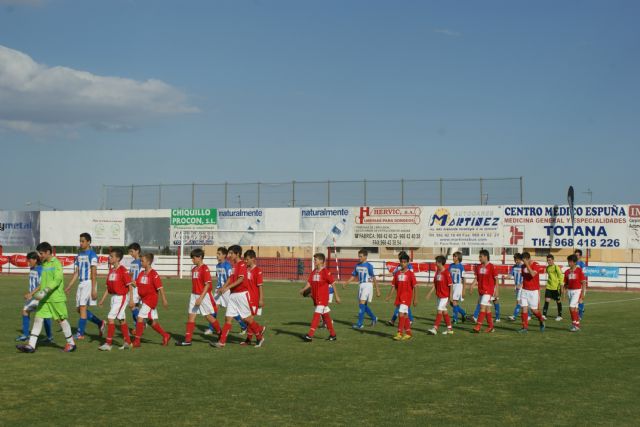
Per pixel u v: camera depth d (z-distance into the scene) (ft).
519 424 23.56
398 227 128.88
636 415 24.94
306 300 82.69
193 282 44.27
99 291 89.15
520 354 39.70
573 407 26.16
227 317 42.04
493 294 51.72
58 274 38.17
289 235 134.41
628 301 88.79
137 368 33.71
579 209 120.26
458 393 28.53
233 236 137.18
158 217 141.28
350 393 28.32
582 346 43.42
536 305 52.03
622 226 118.21
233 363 35.58
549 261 62.75
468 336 48.83
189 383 30.07
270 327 53.62
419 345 43.55
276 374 32.48
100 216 144.36
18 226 148.77
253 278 44.45
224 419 23.76
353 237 131.13
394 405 26.23
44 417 23.88
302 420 23.77
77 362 35.27
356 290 107.65
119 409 25.11
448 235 126.41
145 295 41.68
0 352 38.58
